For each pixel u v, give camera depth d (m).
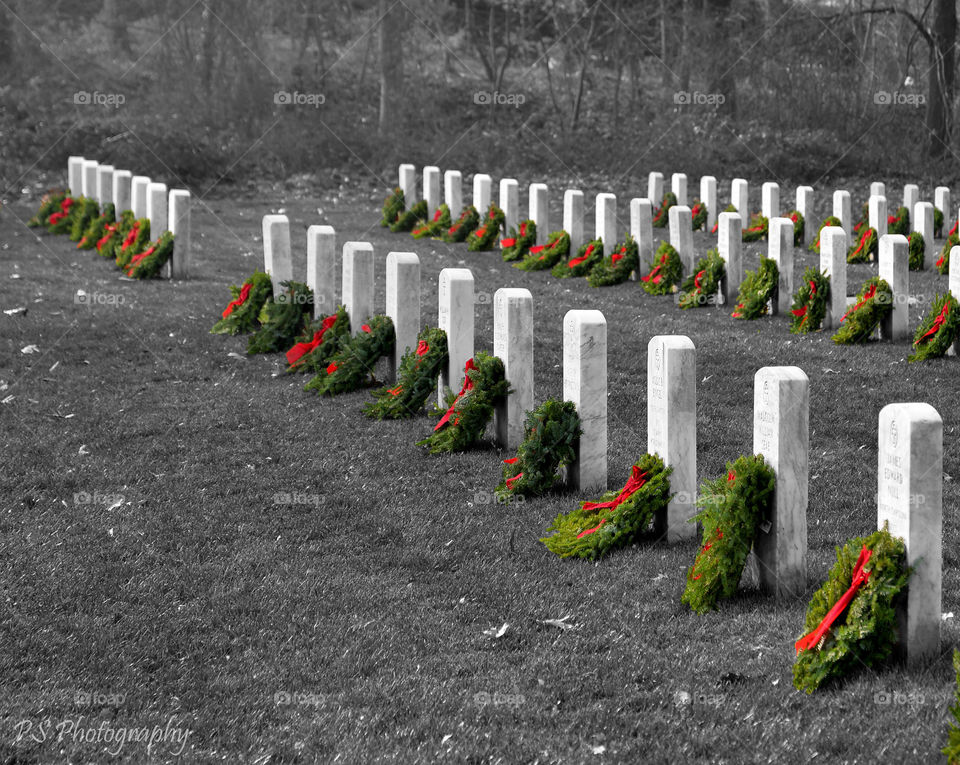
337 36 39.06
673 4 35.97
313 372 12.39
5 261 19.33
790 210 27.50
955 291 12.60
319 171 31.48
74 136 30.42
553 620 6.72
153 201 18.22
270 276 13.98
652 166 31.42
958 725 5.08
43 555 7.73
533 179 31.31
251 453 9.91
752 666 6.01
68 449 9.89
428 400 11.09
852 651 5.65
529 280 17.98
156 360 12.80
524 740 5.39
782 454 6.59
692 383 7.69
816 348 13.05
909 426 5.59
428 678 6.07
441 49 39.56
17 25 34.25
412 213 23.66
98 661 6.30
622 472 9.26
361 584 7.34
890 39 35.78
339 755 5.29
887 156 32.06
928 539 5.68
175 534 8.13
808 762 5.07
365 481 9.21
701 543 7.51
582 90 35.12
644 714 5.59
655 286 16.61
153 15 39.16
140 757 5.34
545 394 11.31
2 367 12.43
